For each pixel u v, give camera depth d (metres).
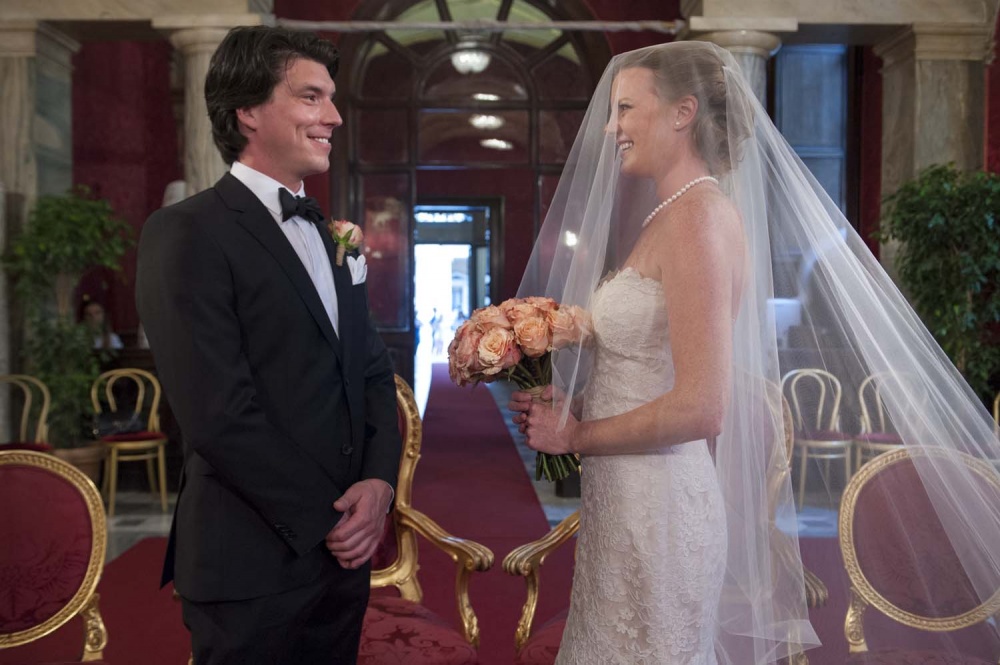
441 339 24.45
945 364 1.79
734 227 1.60
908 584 1.82
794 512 1.67
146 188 9.30
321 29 7.34
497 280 15.59
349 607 1.93
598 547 1.70
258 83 1.82
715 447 1.69
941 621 1.83
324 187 8.79
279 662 1.79
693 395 1.50
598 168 1.73
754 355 1.65
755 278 1.67
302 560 1.79
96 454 6.24
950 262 5.61
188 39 6.46
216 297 1.72
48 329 6.32
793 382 1.73
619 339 1.64
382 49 9.45
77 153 9.03
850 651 1.84
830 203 1.81
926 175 5.86
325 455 1.84
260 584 1.75
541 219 9.70
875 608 1.83
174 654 3.55
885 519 1.80
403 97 9.52
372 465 1.96
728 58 1.68
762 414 1.65
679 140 1.64
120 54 9.16
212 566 1.75
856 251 1.80
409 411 2.87
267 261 1.80
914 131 6.58
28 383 6.42
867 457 1.76
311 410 1.82
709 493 1.65
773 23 6.42
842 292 1.72
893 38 6.76
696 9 6.65
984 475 1.79
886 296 1.78
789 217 1.72
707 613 1.65
